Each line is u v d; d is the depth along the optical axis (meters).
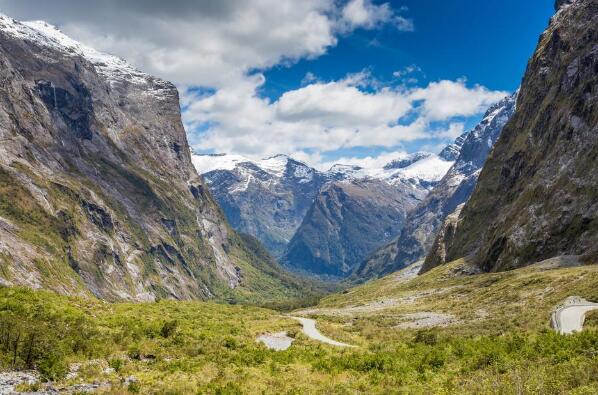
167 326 52.25
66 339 41.94
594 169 149.75
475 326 67.62
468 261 194.50
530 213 165.88
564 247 141.38
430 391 31.55
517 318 68.69
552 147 186.38
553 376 29.47
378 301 161.75
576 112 175.12
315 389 34.00
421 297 143.12
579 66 193.25
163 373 37.62
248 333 65.56
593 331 42.81
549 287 90.31
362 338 71.69
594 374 28.39
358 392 33.28
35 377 34.28
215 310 91.06
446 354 43.50
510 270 150.12
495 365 35.62
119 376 36.47
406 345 56.78
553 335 43.22
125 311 67.38
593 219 137.62
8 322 37.84
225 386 34.09
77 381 34.53
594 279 84.75
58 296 63.69
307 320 89.31
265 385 35.03
